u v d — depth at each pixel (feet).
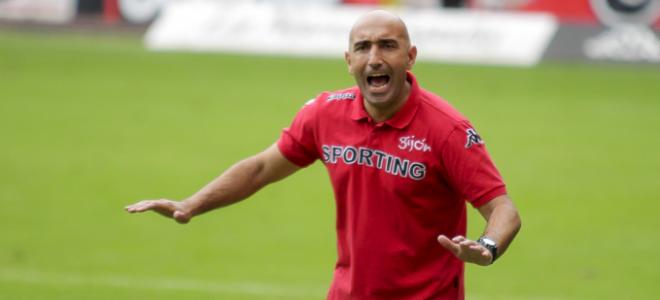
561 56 259.80
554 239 125.90
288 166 66.33
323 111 63.77
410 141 61.05
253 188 66.49
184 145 172.35
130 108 200.95
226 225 129.70
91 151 166.81
